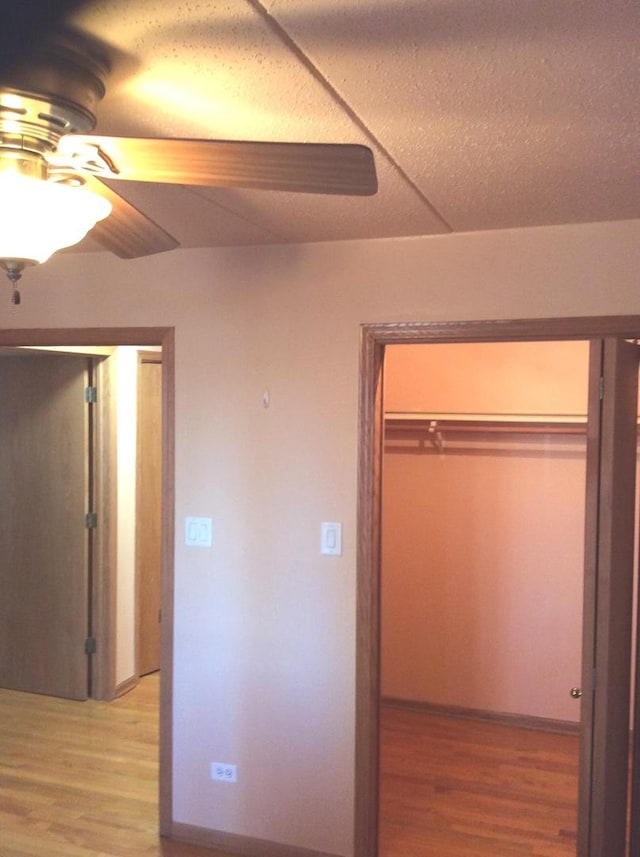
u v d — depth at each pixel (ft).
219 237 9.11
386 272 9.05
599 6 3.96
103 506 14.44
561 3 3.93
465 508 14.07
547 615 13.61
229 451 9.73
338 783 9.32
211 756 9.87
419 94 5.06
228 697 9.78
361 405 9.15
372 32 4.25
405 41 4.36
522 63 4.60
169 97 5.11
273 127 5.66
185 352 9.91
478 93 5.03
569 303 8.36
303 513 9.41
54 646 14.70
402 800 11.12
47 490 14.65
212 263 9.77
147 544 15.72
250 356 9.62
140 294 10.10
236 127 5.66
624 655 8.83
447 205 7.64
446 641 14.28
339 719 9.30
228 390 9.73
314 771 9.41
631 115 5.35
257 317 9.59
